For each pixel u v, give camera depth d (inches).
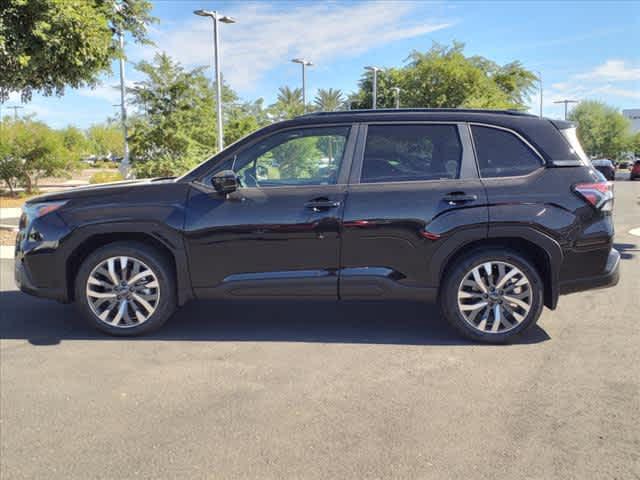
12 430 123.0
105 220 178.9
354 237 174.2
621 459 109.5
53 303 231.9
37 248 181.6
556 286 174.1
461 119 179.2
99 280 183.2
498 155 176.9
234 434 120.4
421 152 178.7
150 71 703.7
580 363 160.4
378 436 119.1
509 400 136.3
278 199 176.6
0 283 270.8
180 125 708.7
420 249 173.3
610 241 174.9
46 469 107.8
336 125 181.8
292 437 118.9
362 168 177.9
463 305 176.4
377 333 190.4
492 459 109.9
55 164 920.3
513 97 1523.1
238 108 985.5
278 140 182.5
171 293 183.9
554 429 121.6
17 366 160.6
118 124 818.2
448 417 127.6
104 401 137.3
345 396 139.3
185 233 177.3
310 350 173.3
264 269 178.4
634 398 136.9
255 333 190.9
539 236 170.6
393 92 1614.2
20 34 371.2
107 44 416.2
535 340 181.6
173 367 159.3
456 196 172.1
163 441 117.7
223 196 178.2
